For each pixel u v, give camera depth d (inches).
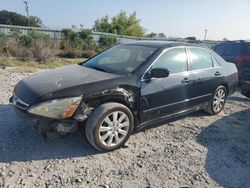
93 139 149.6
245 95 299.6
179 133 192.1
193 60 204.1
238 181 139.9
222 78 227.3
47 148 156.2
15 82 326.3
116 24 2042.3
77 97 144.7
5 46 655.8
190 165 150.3
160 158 155.3
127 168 142.5
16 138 165.0
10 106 222.2
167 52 186.2
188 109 202.5
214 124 215.0
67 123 144.1
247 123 222.8
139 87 164.6
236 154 168.4
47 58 610.9
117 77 160.6
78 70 177.9
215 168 149.6
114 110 153.9
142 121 172.2
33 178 128.1
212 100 225.0
